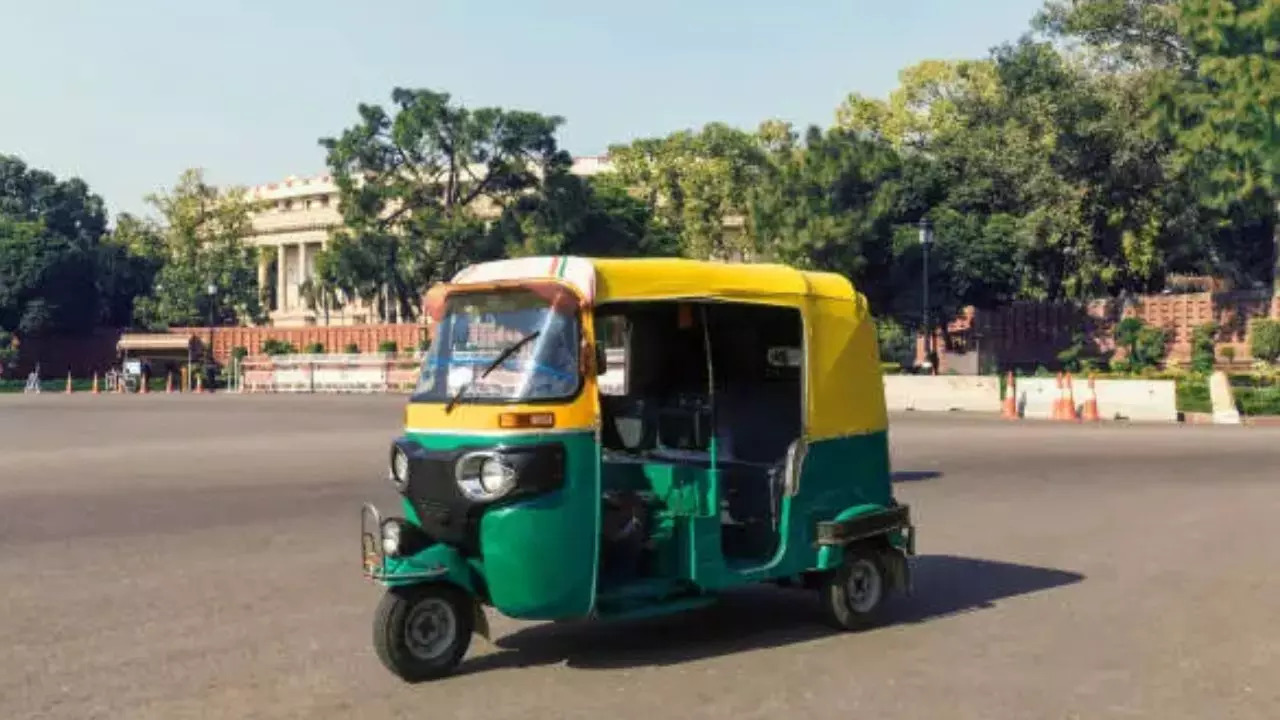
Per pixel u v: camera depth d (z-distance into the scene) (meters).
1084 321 48.75
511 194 63.00
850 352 7.55
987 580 8.85
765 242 39.28
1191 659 6.45
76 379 81.75
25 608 7.95
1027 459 17.83
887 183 38.69
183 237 86.19
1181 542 10.48
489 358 6.34
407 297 67.19
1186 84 34.91
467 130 57.72
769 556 7.12
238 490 14.71
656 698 5.76
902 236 41.41
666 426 7.16
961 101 53.03
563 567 6.06
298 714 5.54
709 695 5.80
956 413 31.05
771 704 5.63
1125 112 45.03
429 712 5.54
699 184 66.06
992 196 48.03
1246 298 44.31
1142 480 15.21
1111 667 6.30
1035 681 6.03
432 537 6.28
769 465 7.19
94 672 6.32
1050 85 47.19
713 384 7.44
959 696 5.76
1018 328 51.25
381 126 60.12
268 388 61.44
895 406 33.22
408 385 55.44
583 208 58.50
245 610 7.88
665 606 6.46
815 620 7.59
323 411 35.59
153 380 71.25
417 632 6.11
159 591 8.52
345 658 6.62
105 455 20.19
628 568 6.55
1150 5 44.03
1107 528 11.31
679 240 68.25
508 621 7.59
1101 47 46.06
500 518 5.97
